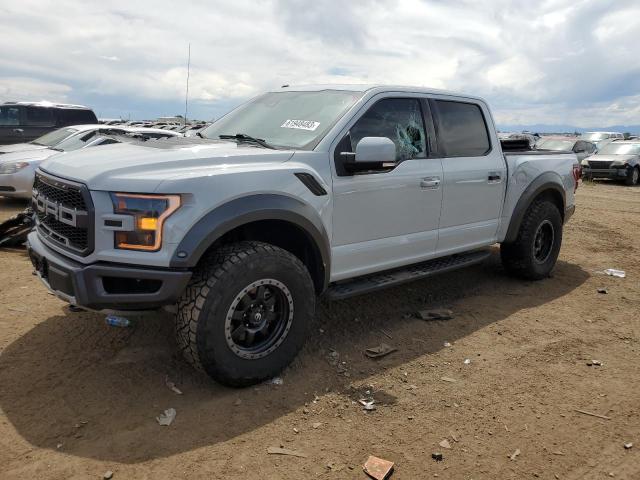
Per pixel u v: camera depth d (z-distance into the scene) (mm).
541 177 5680
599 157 20375
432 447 2883
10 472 2535
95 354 3725
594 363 3938
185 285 3008
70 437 2818
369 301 5062
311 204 3570
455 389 3506
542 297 5430
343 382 3527
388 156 3594
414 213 4422
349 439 2920
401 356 3953
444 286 5664
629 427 3145
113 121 29125
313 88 4562
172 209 2969
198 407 3143
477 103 5215
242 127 4422
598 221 10320
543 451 2889
